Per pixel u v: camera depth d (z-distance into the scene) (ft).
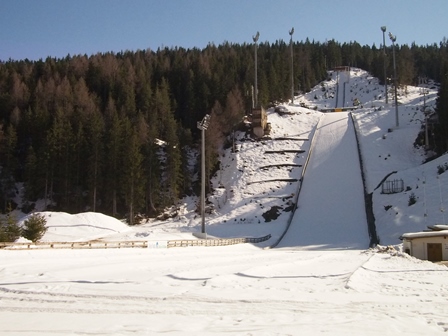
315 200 213.87
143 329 31.94
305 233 180.55
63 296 45.91
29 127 273.95
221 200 234.17
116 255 105.60
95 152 226.99
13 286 52.11
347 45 639.76
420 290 54.24
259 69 385.50
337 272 71.92
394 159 245.65
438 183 175.52
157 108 305.12
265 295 47.98
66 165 231.71
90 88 355.97
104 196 237.25
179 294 47.37
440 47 612.29
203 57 406.21
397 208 171.53
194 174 270.67
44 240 155.53
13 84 322.55
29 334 30.60
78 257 96.89
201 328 32.37
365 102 441.27
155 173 236.63
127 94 315.78
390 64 492.95
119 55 478.59
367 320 35.47
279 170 253.44
